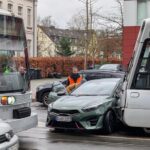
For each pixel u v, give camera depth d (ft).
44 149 35.68
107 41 174.09
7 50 37.68
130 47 80.02
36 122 38.04
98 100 42.78
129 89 40.22
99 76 63.16
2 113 35.27
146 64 40.01
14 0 190.80
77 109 41.68
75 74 57.57
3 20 37.73
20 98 36.78
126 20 80.79
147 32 40.01
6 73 36.76
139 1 80.38
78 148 36.19
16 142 26.21
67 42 248.11
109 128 42.60
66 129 44.91
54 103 43.65
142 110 39.81
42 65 147.84
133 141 39.45
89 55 175.94
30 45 203.00
